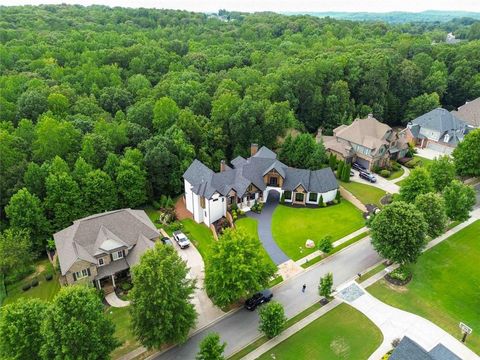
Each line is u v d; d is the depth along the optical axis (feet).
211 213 222.28
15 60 375.04
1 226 204.85
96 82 352.08
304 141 279.28
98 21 614.75
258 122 296.51
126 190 231.50
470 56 447.83
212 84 361.30
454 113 377.50
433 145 335.26
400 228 169.37
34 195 201.57
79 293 121.70
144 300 127.75
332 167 288.92
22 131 249.14
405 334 148.77
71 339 115.03
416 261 185.88
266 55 459.32
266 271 158.51
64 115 288.92
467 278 180.34
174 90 331.16
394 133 309.42
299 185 241.35
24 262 185.47
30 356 122.11
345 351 141.28
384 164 298.97
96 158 239.50
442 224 189.78
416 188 217.77
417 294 169.68
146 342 132.26
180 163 258.16
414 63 427.74
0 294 173.78
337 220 228.63
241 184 235.20
